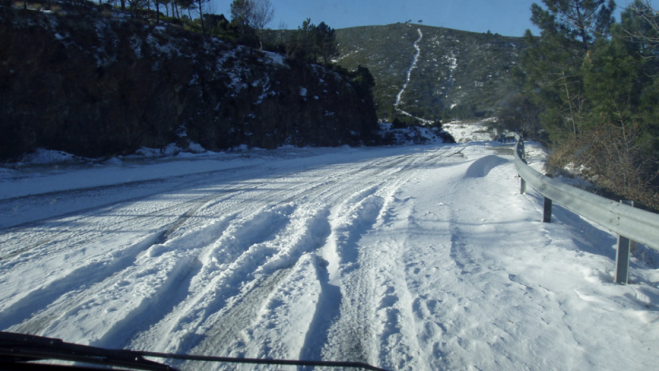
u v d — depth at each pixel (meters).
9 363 2.46
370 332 3.45
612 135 12.67
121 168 14.66
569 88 18.72
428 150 25.05
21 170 13.29
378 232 6.23
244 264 4.90
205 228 6.45
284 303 3.93
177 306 3.98
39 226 7.05
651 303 3.55
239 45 29.25
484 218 6.88
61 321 3.62
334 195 9.49
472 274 4.46
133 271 4.75
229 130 23.55
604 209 4.42
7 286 4.43
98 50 17.73
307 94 29.94
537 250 5.11
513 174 12.24
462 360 2.99
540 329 3.32
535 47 20.73
